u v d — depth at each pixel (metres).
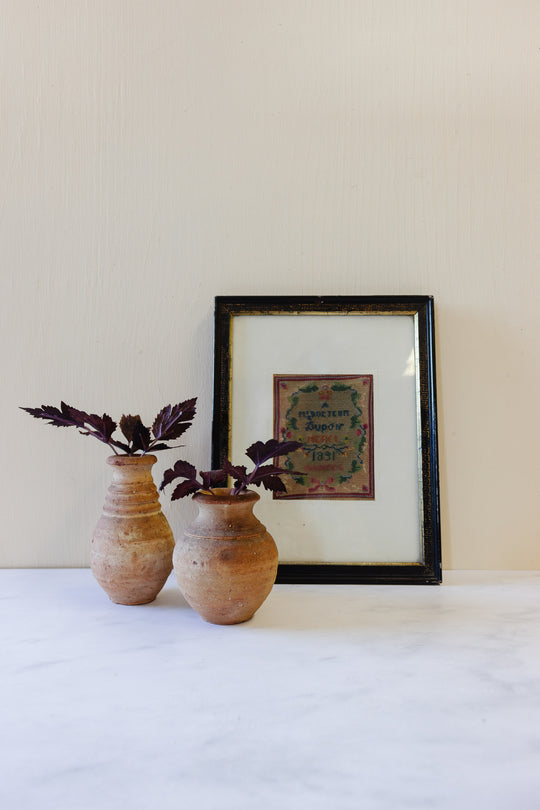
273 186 0.98
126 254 0.99
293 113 0.98
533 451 0.98
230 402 0.95
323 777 0.49
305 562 0.93
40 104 0.99
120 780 0.49
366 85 0.97
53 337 0.99
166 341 0.99
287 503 0.94
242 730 0.55
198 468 0.99
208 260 0.99
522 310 0.97
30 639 0.74
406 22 0.97
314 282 0.98
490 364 0.98
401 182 0.98
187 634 0.75
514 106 0.97
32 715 0.57
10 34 0.99
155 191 0.99
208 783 0.48
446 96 0.97
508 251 0.97
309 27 0.97
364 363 0.95
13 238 0.99
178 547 0.77
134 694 0.61
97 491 1.00
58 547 1.01
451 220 0.97
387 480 0.94
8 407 1.00
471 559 0.98
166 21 0.98
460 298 0.98
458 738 0.54
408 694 0.61
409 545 0.93
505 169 0.97
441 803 0.46
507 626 0.77
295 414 0.95
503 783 0.48
